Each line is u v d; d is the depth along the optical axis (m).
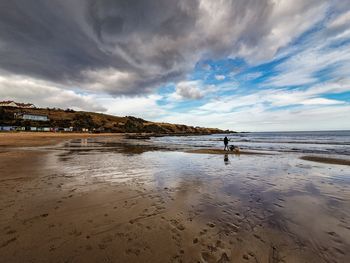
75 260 3.03
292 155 18.23
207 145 34.47
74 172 9.36
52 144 28.42
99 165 11.53
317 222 4.50
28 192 6.21
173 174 9.46
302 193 6.64
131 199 5.83
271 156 17.47
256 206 5.45
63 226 4.09
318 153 20.12
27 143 28.48
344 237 3.86
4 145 24.44
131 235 3.81
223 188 7.17
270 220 4.59
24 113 94.94
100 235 3.78
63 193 6.21
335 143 39.06
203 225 4.29
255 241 3.69
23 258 3.03
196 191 6.76
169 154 18.58
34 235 3.70
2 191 6.25
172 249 3.39
